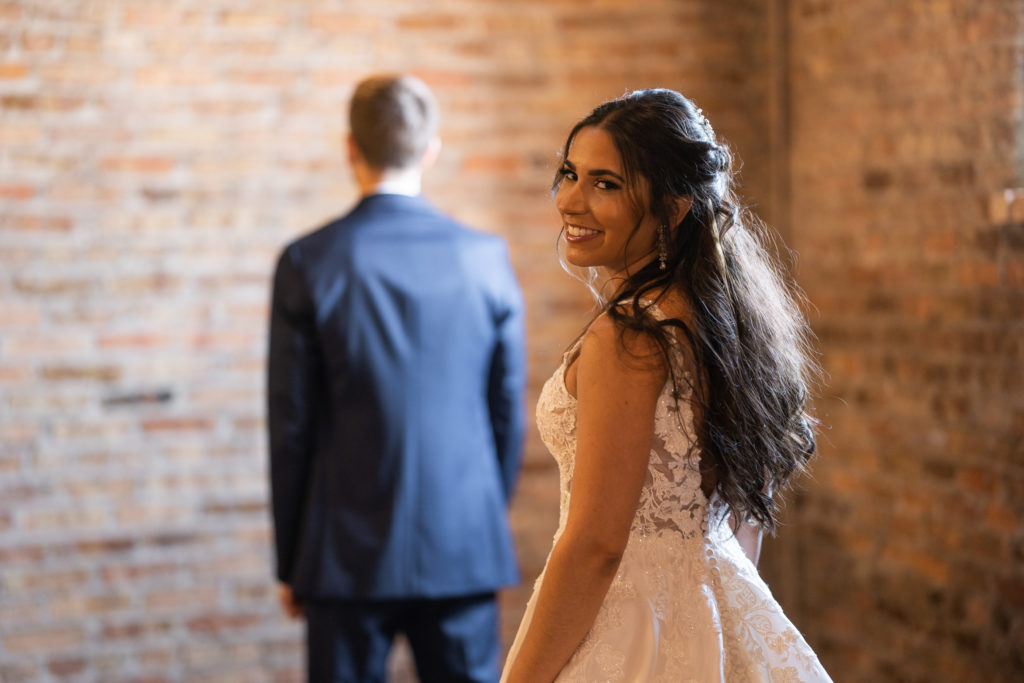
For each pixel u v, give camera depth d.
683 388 1.63
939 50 3.12
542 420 1.77
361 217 2.80
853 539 3.55
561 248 3.89
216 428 3.69
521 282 3.88
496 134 3.84
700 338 1.66
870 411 3.46
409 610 2.83
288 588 2.84
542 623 1.64
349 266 2.73
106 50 3.55
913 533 3.27
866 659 3.50
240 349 3.70
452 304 2.79
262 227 3.69
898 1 3.28
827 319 3.67
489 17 3.81
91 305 3.58
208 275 3.66
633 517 1.64
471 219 3.83
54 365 3.56
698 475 1.71
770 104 3.92
